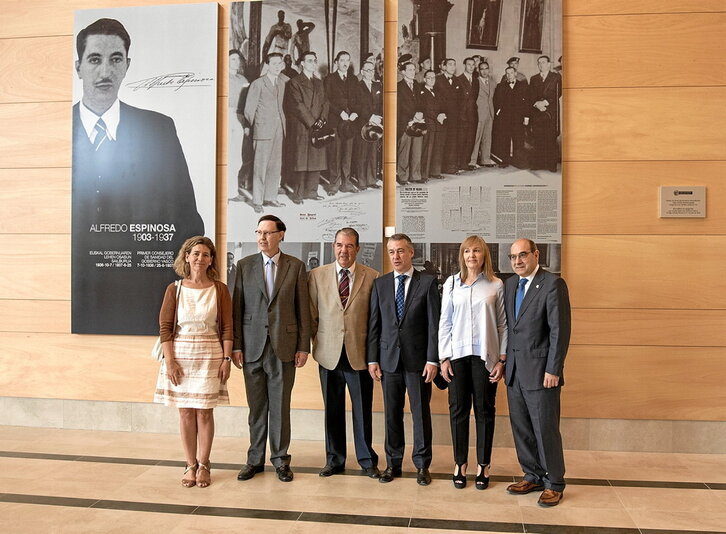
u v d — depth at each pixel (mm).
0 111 5812
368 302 4574
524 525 3727
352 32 5465
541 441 4043
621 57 5254
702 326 5168
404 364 4398
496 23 5312
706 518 3844
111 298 5727
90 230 5758
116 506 3984
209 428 4406
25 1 5805
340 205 5465
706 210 5164
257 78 5566
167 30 5695
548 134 5262
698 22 5184
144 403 5715
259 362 4512
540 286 4082
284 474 4461
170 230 5664
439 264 5348
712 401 5160
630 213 5234
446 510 3941
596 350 5250
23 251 5828
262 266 4570
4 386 5812
